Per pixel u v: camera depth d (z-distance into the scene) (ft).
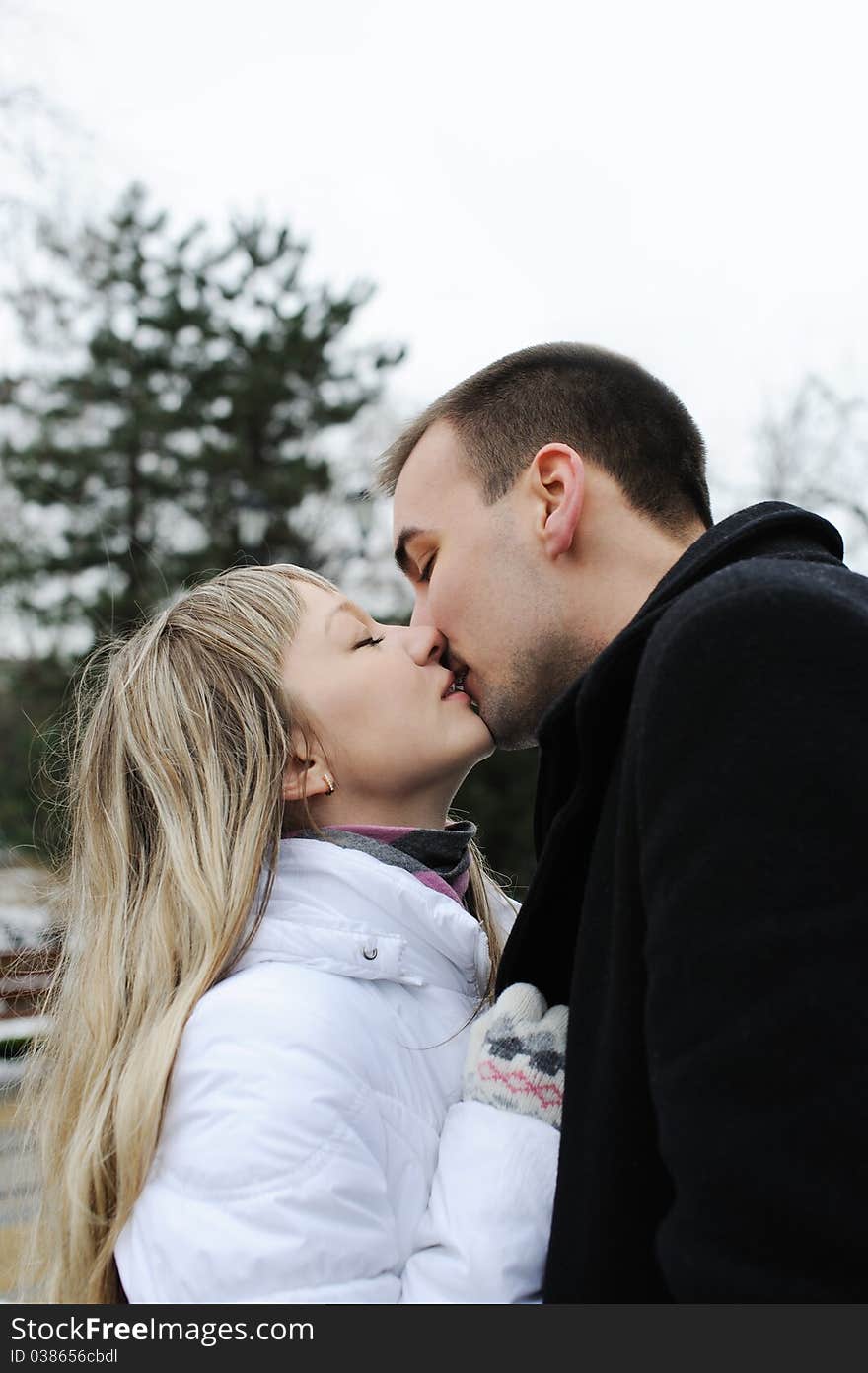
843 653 2.93
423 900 4.77
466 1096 4.25
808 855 2.76
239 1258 3.75
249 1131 3.92
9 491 52.95
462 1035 4.67
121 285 54.54
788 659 2.94
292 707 5.19
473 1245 3.74
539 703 4.97
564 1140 3.60
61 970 5.72
